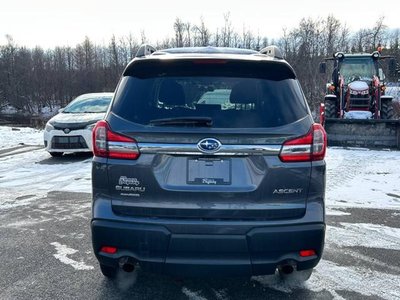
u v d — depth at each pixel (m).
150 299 3.14
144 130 2.71
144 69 2.99
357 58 13.95
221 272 2.70
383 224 4.95
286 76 2.98
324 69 13.87
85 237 4.50
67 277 3.51
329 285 3.36
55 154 10.07
